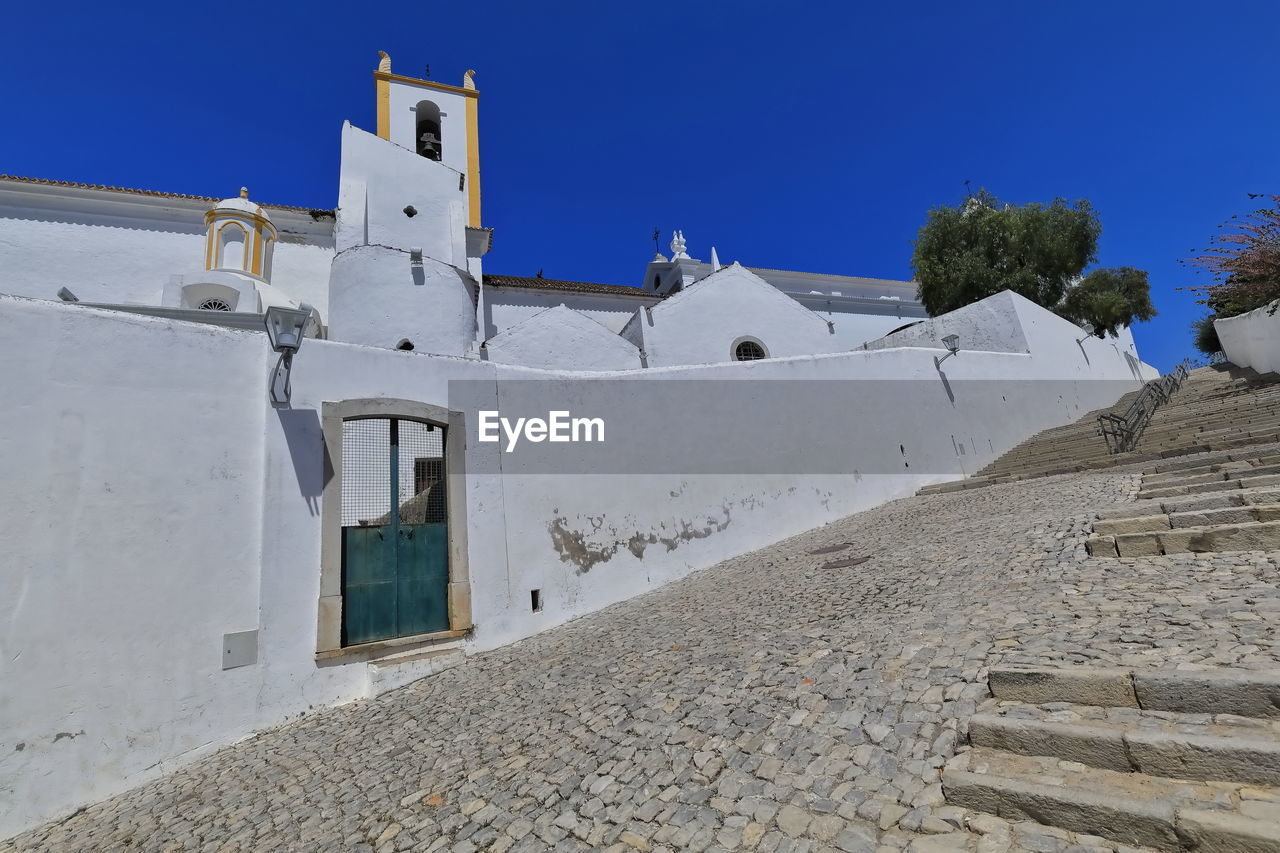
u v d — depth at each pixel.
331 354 7.99
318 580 7.34
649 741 4.28
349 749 5.73
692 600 8.53
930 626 4.85
